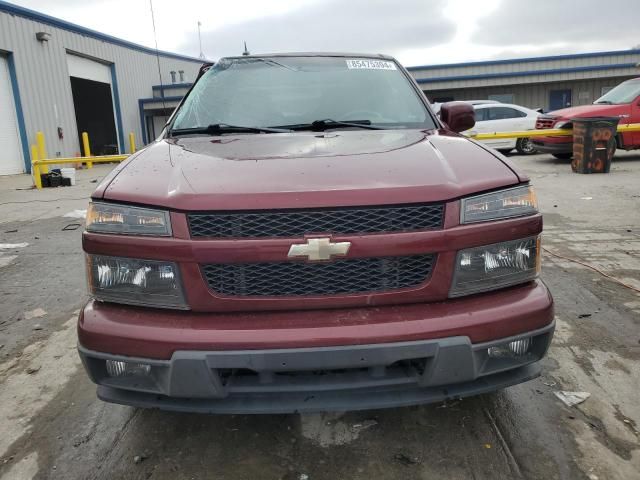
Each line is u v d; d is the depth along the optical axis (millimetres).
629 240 5402
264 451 2260
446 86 25250
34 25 16516
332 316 1914
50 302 4094
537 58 24938
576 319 3518
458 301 2008
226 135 2816
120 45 22156
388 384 1949
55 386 2842
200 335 1863
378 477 2088
